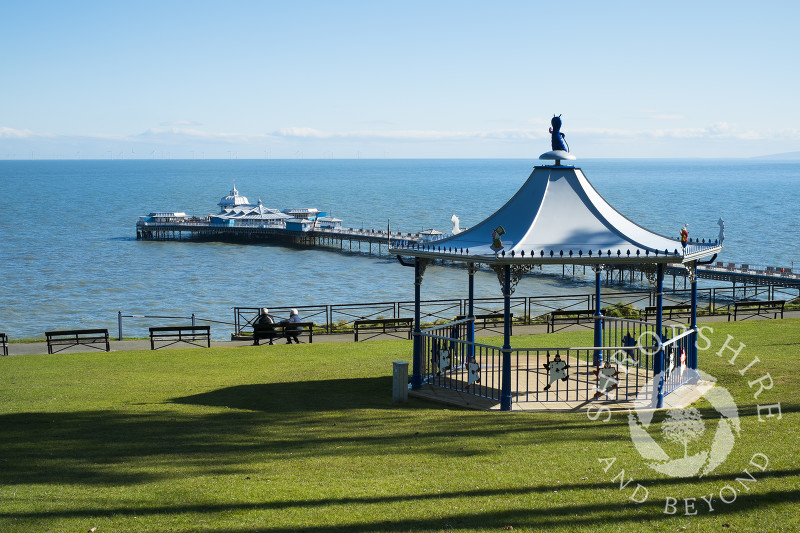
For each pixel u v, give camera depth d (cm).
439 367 1678
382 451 1159
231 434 1280
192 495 945
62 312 5331
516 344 2330
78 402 1566
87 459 1121
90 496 943
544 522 843
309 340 2564
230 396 1627
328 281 7100
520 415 1421
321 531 823
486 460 1097
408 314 4884
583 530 819
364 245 10738
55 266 7756
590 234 1588
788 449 1084
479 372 1672
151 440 1238
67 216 14300
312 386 1744
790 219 12838
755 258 8144
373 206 17925
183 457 1130
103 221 13300
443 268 8081
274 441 1230
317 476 1030
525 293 6231
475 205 18088
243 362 2095
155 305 5678
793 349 2058
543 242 1550
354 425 1348
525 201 1692
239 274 7538
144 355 2247
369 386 1745
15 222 12800
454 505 902
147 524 846
